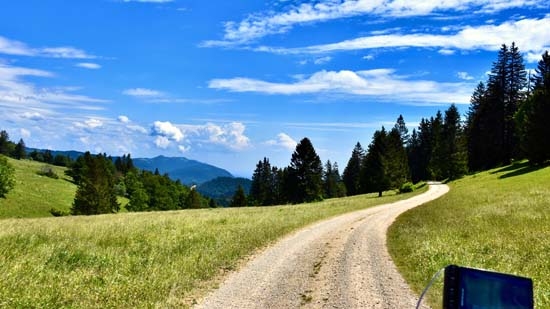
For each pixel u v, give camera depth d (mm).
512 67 85750
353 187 140500
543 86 69125
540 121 62281
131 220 29656
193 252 16250
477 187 55406
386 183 82062
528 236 16484
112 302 9867
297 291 11508
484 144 88438
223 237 20203
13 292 9711
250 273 13602
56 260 13656
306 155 87000
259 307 10086
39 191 105438
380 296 10914
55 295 9984
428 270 13133
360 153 140500
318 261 15555
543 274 11328
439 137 109000
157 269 13250
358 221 30109
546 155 61875
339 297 10883
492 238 16781
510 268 12062
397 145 107062
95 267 13375
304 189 86562
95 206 82938
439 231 20625
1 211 82625
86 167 84312
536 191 36906
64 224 25547
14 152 197500
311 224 28141
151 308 9680
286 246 18875
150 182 135375
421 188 83188
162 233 21141
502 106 86125
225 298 10789
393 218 32094
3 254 13562
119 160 196750
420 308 9820
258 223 26734
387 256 16500
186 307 9984
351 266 14633
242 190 126125
